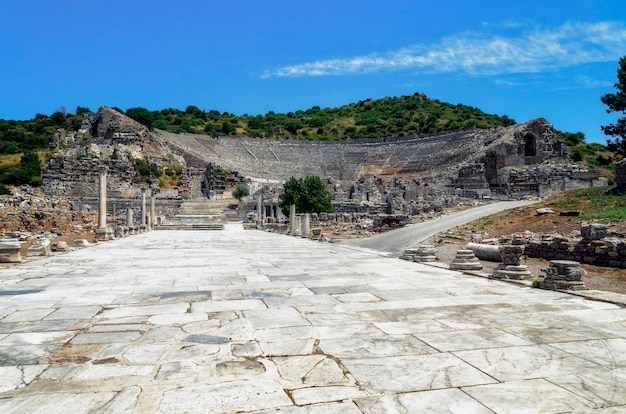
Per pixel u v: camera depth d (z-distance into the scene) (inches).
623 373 204.7
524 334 266.2
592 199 1064.8
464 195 2415.1
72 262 646.5
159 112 6097.4
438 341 252.2
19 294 390.0
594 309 333.7
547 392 183.6
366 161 3932.1
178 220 2258.9
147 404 171.3
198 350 235.5
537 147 3051.2
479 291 408.5
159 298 373.7
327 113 7081.7
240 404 172.1
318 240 1195.3
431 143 3941.9
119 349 236.8
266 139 4913.9
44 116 5251.0
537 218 968.3
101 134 3590.1
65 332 269.0
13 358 222.4
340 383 192.7
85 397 177.3
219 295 388.5
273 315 314.0
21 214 1360.7
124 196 2664.9
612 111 1793.8
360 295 388.8
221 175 2979.8
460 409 168.4
